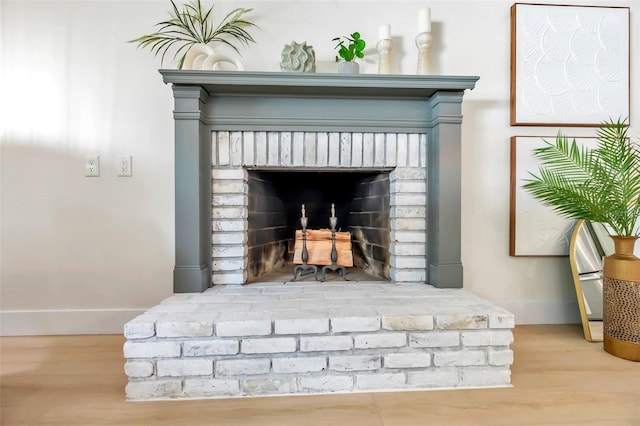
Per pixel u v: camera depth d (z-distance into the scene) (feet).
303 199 7.26
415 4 6.13
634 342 4.79
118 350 5.32
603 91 6.22
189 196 5.23
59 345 5.51
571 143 6.19
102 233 6.03
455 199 5.44
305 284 5.75
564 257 6.43
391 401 3.88
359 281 5.99
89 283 6.03
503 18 6.23
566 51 6.19
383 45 5.74
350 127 5.59
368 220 6.71
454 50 6.19
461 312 4.23
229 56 5.45
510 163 6.30
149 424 3.48
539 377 4.37
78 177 5.97
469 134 6.28
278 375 4.02
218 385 3.95
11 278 5.92
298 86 5.11
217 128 5.48
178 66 5.81
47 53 5.88
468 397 3.94
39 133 5.91
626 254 5.02
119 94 5.98
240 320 3.98
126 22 5.96
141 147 6.04
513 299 6.40
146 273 6.09
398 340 4.09
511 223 6.29
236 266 5.63
